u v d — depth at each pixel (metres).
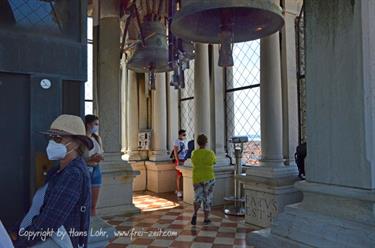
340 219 1.84
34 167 1.88
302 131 5.40
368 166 1.77
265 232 2.24
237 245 4.14
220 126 6.86
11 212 1.83
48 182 1.63
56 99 1.95
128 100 8.98
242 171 6.33
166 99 8.74
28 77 1.88
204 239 4.39
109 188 5.87
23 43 1.86
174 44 3.92
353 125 1.85
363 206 1.79
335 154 1.94
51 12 1.97
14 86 1.85
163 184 8.27
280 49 5.48
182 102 8.70
